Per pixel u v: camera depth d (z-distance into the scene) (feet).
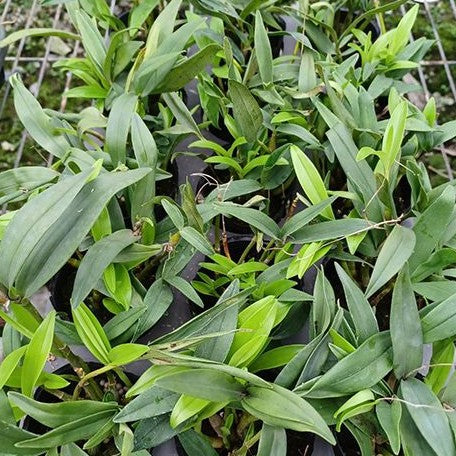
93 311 1.54
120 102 1.56
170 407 1.16
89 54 1.75
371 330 1.24
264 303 1.23
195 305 1.59
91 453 1.31
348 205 1.78
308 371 1.20
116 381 1.43
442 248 1.39
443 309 1.21
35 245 1.08
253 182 1.61
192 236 1.34
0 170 2.58
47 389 1.28
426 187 1.53
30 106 1.54
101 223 1.37
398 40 1.88
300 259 1.37
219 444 1.35
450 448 1.08
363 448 1.19
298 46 2.00
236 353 1.18
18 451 1.08
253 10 1.89
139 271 1.59
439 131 1.67
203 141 1.66
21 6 2.94
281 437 1.13
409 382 1.18
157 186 1.83
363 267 1.60
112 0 2.45
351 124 1.59
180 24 2.14
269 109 1.75
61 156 1.52
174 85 1.63
